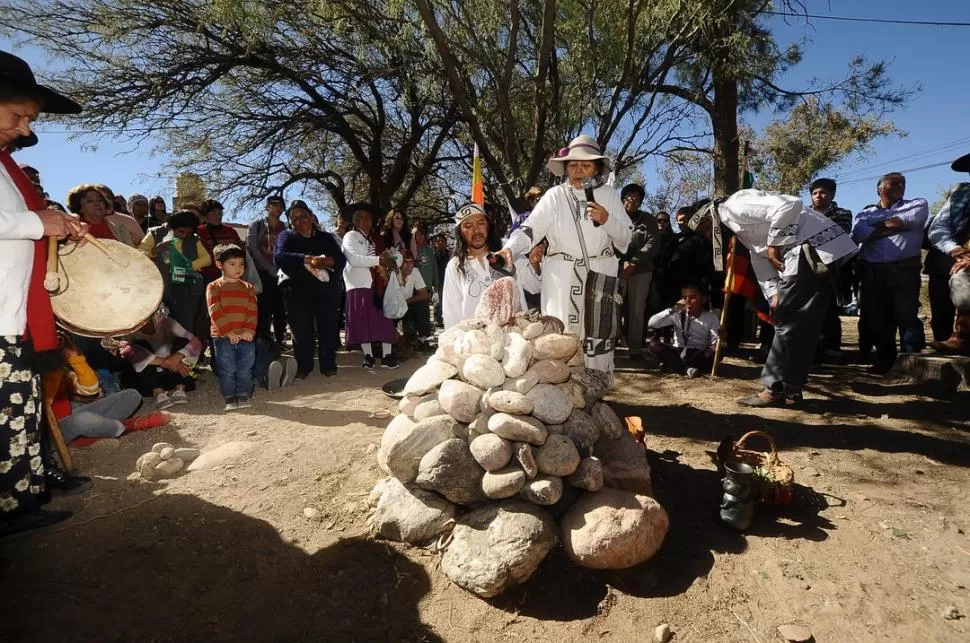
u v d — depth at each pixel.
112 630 2.18
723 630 2.17
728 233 5.46
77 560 2.59
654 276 7.20
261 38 9.70
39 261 2.75
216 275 5.80
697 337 6.02
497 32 8.34
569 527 2.53
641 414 4.46
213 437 4.10
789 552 2.58
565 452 2.64
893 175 5.50
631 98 8.51
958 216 5.19
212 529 2.84
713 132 10.46
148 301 3.08
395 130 15.48
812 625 2.17
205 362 6.47
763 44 9.62
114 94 11.62
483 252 3.61
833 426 4.08
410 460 2.76
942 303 5.88
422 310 7.83
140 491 3.25
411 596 2.39
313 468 3.51
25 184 2.71
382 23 9.05
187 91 12.23
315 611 2.31
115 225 4.90
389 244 7.51
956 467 3.38
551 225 3.63
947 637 2.08
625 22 8.32
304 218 5.64
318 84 12.98
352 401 4.99
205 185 14.12
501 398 2.72
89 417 3.88
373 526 2.83
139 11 10.98
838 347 6.82
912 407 4.48
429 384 3.00
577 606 2.31
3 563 2.56
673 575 2.46
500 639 2.17
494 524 2.49
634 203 6.27
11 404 2.66
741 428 4.08
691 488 3.17
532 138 9.84
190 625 2.22
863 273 5.70
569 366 3.10
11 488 2.68
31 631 2.15
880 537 2.68
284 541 2.75
